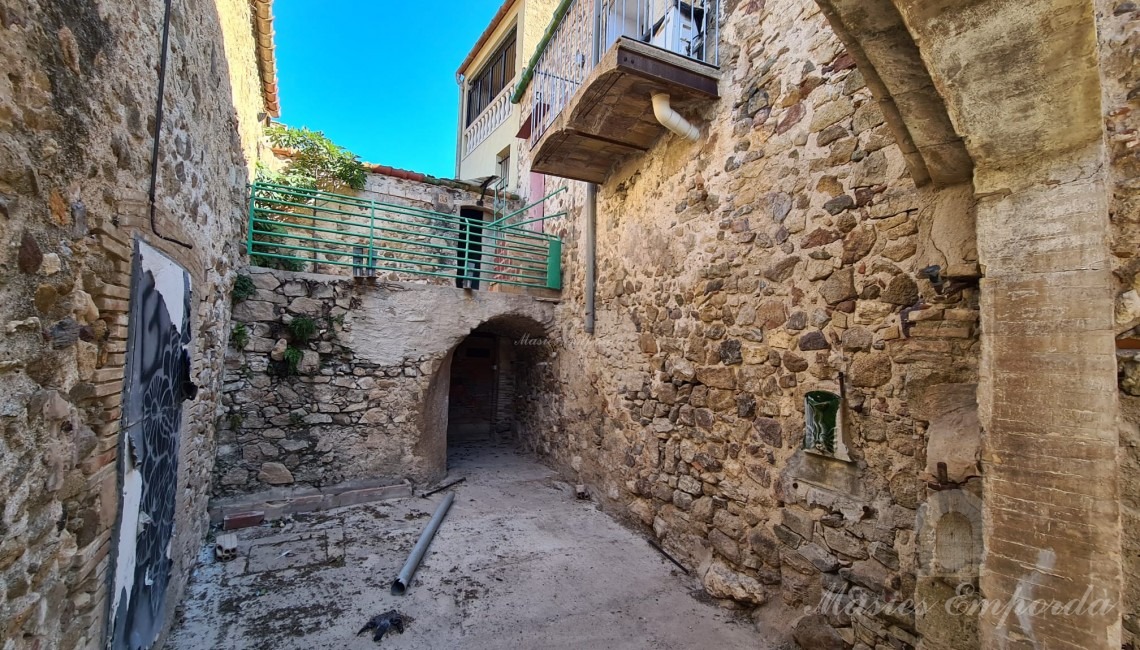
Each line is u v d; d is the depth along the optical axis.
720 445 3.18
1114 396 1.20
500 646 2.52
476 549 3.62
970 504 1.65
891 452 2.14
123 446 1.60
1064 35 1.17
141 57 1.70
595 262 4.89
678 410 3.59
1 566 1.02
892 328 2.16
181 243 2.27
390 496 4.67
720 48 3.33
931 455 1.76
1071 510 1.24
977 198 1.44
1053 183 1.30
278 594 2.95
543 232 6.41
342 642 2.52
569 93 4.27
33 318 1.10
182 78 2.30
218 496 4.12
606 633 2.64
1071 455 1.25
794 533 2.61
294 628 2.62
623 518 4.16
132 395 1.68
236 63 3.85
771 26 2.93
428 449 5.07
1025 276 1.34
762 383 2.88
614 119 3.66
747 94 3.08
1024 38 1.21
